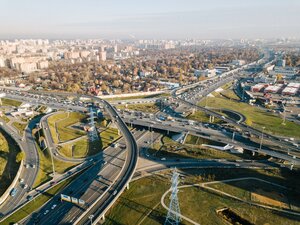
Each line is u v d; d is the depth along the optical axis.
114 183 164.75
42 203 154.00
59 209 147.62
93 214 137.50
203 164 199.62
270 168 192.88
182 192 164.75
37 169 191.25
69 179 178.88
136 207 151.25
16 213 146.12
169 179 178.75
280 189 168.12
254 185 172.25
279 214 145.88
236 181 176.75
